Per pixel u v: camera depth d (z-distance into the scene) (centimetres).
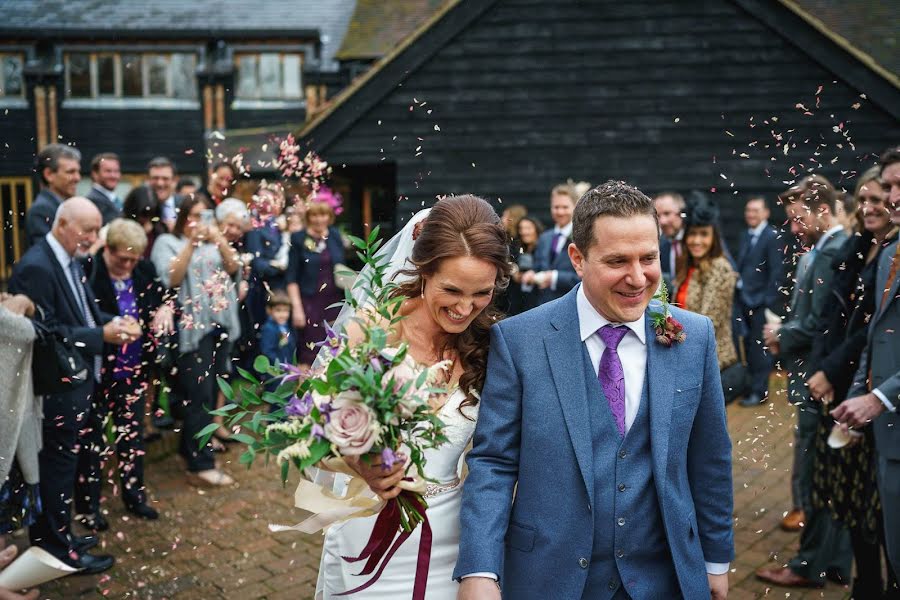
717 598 204
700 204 438
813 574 359
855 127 888
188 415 502
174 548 395
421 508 194
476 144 969
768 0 895
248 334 534
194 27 1809
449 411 212
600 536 189
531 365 199
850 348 327
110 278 442
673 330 196
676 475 193
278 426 176
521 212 724
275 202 432
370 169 1325
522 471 196
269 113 1792
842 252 348
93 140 1806
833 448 327
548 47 952
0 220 1638
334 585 228
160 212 565
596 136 952
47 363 330
